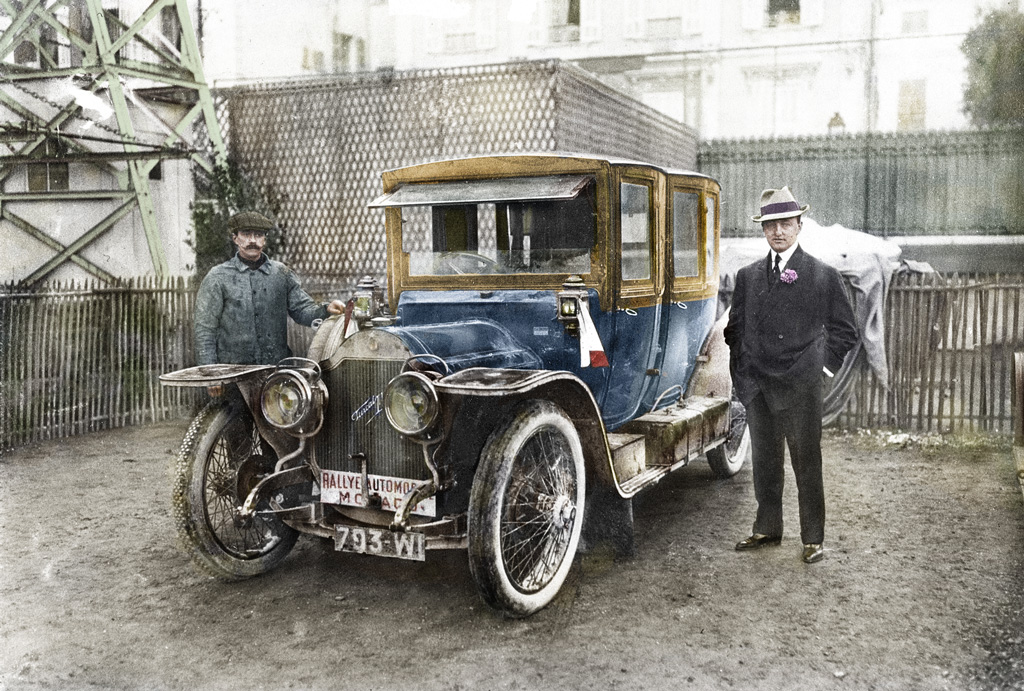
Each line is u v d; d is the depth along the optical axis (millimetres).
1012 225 5703
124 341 6043
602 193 3170
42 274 6375
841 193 6340
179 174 6645
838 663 2375
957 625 2609
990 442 4941
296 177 6426
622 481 3221
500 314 3248
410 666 2408
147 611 2844
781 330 3201
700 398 4207
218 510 3230
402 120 6051
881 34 6328
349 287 6293
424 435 2580
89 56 6078
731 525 3705
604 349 3229
